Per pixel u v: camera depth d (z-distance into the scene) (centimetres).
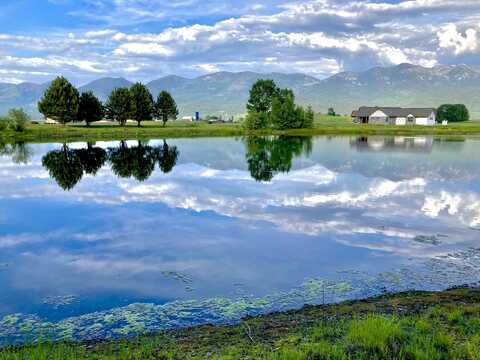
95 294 1975
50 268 2323
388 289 1981
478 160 7019
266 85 17312
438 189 4559
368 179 5253
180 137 12825
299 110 15312
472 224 3172
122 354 1310
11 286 2075
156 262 2411
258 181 5162
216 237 2897
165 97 16238
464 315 1510
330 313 1656
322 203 3906
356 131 14500
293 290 1995
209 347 1358
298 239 2833
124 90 15000
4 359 1245
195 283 2102
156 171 6025
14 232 3028
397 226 3127
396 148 9219
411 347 1198
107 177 5488
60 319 1717
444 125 17262
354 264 2352
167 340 1455
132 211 3653
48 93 13388
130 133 13162
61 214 3550
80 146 9719
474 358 1142
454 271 2219
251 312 1753
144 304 1848
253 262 2400
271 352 1255
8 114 12188
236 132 14300
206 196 4269
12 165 6556
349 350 1227
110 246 2714
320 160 7150
